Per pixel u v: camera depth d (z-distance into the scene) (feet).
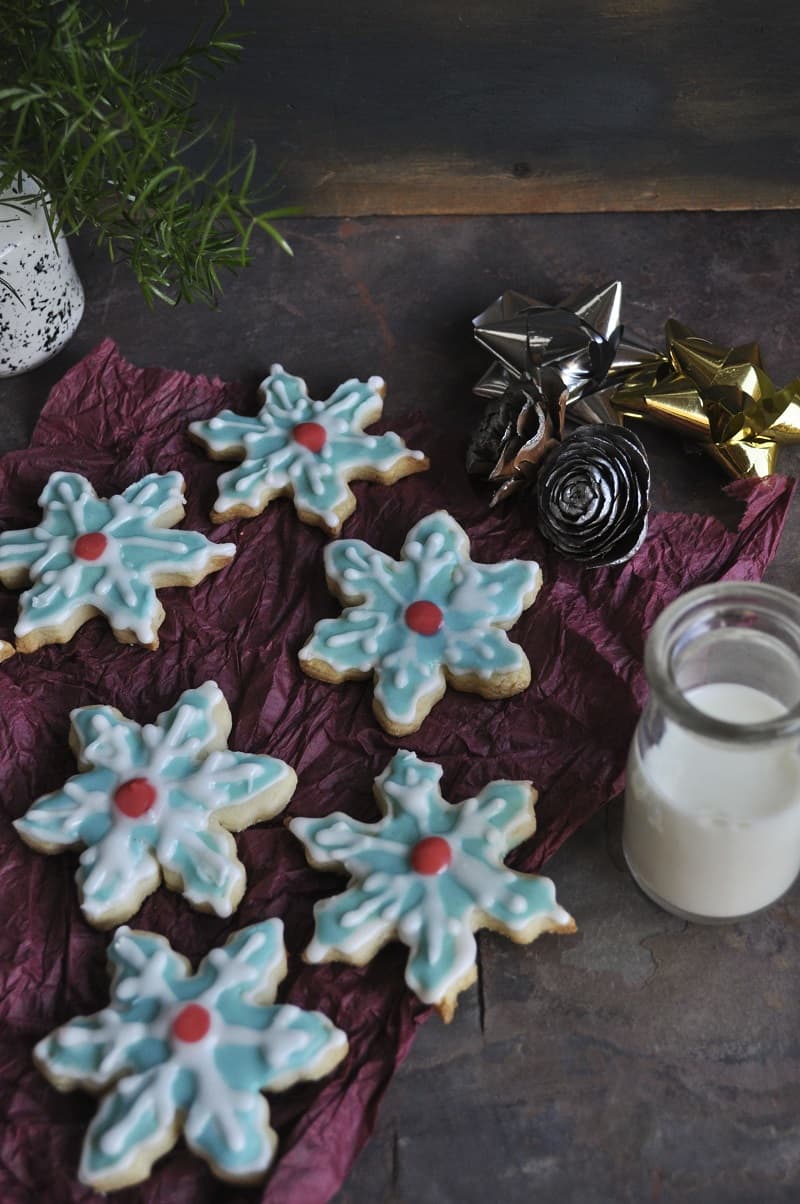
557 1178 2.01
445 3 2.50
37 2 2.26
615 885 2.16
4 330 2.45
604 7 2.50
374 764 2.23
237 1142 1.96
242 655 2.30
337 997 2.07
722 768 2.01
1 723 2.25
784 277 2.60
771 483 2.35
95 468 2.44
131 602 2.29
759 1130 2.02
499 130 2.62
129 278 2.63
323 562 2.36
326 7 2.50
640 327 2.56
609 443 2.27
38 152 2.40
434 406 2.51
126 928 2.09
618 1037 2.08
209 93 2.59
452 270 2.64
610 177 2.67
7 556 2.34
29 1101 2.03
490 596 2.28
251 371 2.55
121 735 2.19
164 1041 2.01
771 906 2.15
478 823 2.13
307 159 2.66
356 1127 2.00
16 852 2.17
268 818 2.18
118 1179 1.96
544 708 2.24
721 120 2.60
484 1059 2.07
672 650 1.99
